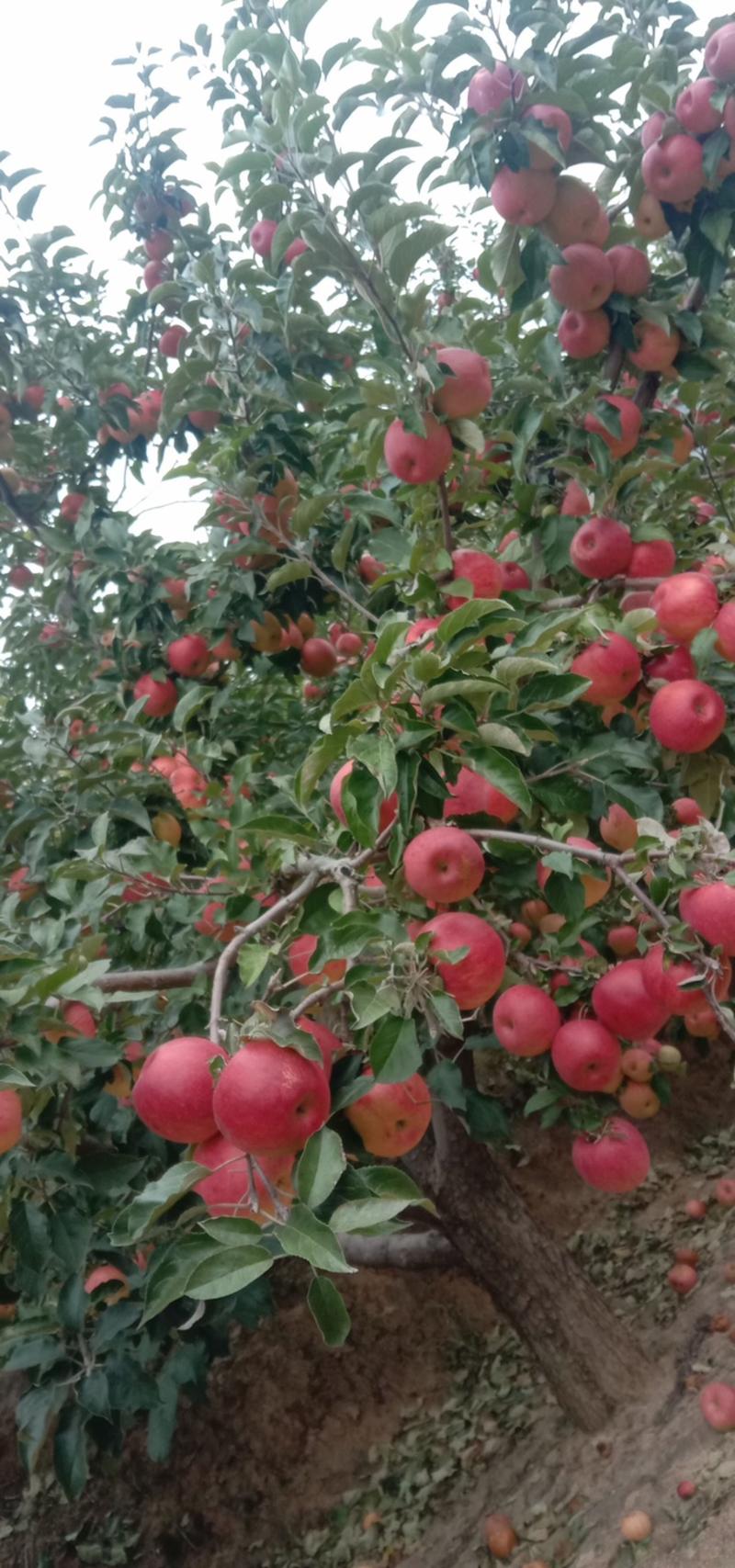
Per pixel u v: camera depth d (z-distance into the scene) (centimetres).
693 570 141
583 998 114
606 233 129
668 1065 133
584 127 121
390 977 68
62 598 204
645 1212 319
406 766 76
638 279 131
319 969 71
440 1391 286
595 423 130
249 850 118
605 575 124
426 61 116
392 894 90
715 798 113
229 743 166
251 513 164
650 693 111
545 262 127
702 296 136
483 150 115
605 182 136
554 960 111
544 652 98
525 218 123
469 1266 222
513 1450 242
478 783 89
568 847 79
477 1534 210
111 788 156
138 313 217
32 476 231
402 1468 258
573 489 139
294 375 174
